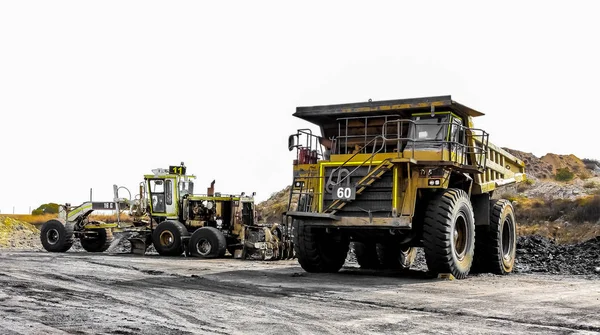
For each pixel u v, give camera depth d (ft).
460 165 38.60
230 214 66.69
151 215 69.10
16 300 28.07
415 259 56.70
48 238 72.59
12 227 105.70
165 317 23.72
